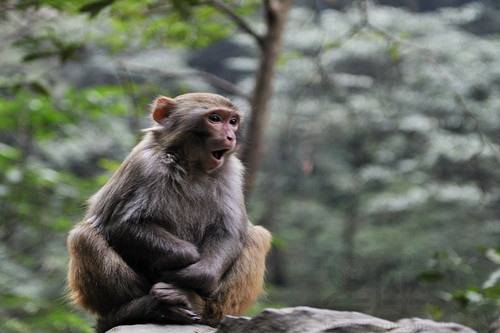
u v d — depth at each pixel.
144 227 7.38
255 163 12.93
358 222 27.38
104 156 24.92
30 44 13.03
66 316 14.19
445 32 25.36
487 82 23.91
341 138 26.06
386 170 25.33
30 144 18.62
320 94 22.28
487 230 23.59
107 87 15.15
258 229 8.10
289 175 30.06
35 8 11.80
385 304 20.06
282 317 5.99
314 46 24.95
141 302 7.19
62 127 16.08
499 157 14.23
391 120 24.42
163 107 7.84
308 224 29.22
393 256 23.45
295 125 25.23
